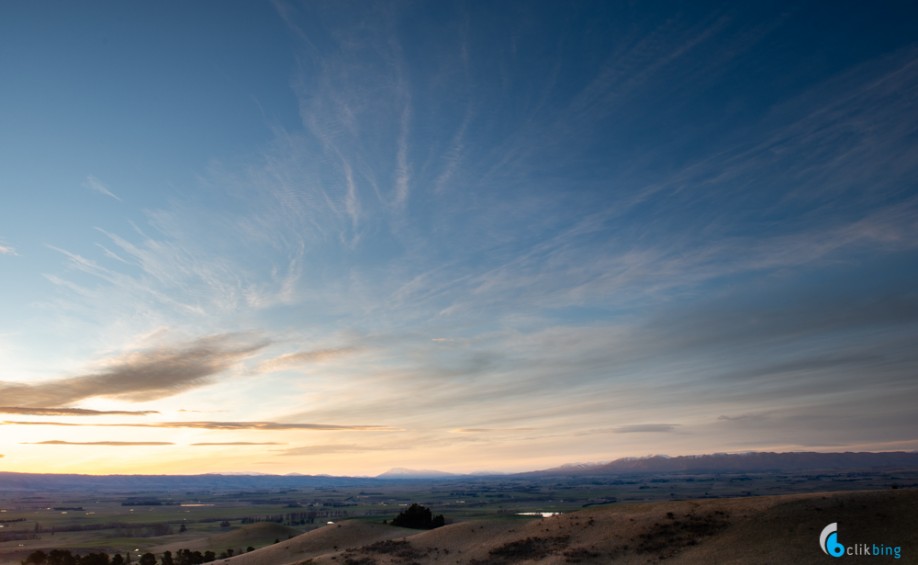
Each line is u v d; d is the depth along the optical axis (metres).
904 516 56.72
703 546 60.53
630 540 66.44
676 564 57.41
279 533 160.25
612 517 76.31
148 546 188.50
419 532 97.88
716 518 67.06
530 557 67.62
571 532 73.75
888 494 63.34
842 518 59.06
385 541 85.12
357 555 79.25
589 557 63.59
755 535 59.84
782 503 66.44
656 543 64.12
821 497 66.00
